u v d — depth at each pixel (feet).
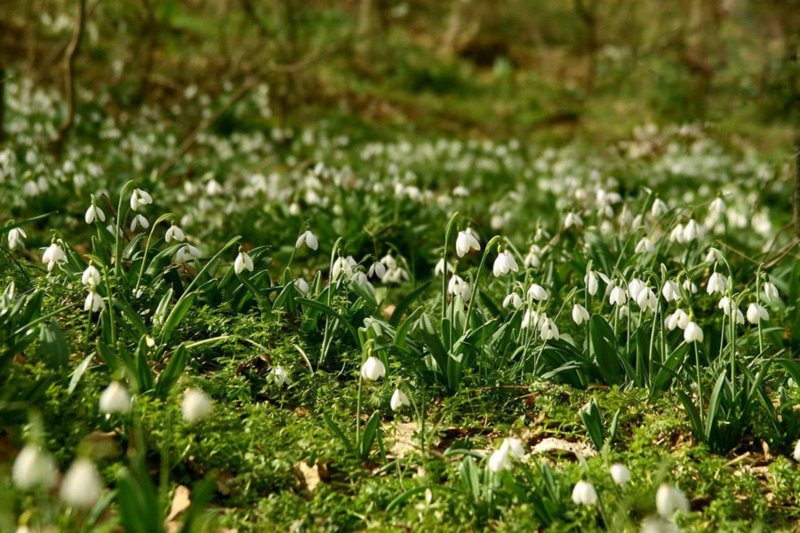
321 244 8.20
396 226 8.36
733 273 7.46
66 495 3.92
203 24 21.06
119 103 15.94
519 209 11.02
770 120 9.34
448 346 5.66
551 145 18.42
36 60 16.65
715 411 5.21
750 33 18.52
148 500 4.13
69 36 17.54
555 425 5.44
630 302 5.97
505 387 5.50
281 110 16.19
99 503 4.32
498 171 14.52
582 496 4.50
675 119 16.97
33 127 12.59
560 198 10.46
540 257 6.94
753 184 13.05
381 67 22.03
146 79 16.17
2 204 8.23
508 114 20.88
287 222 8.54
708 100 16.75
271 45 18.57
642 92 21.98
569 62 25.31
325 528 4.72
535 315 5.56
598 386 5.56
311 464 5.03
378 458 5.14
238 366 5.57
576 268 6.82
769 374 5.80
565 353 5.69
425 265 8.27
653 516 4.59
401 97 20.76
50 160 9.75
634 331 5.80
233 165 12.87
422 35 26.37
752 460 5.23
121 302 5.47
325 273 7.88
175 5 18.12
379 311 6.02
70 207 8.36
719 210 6.59
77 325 5.58
